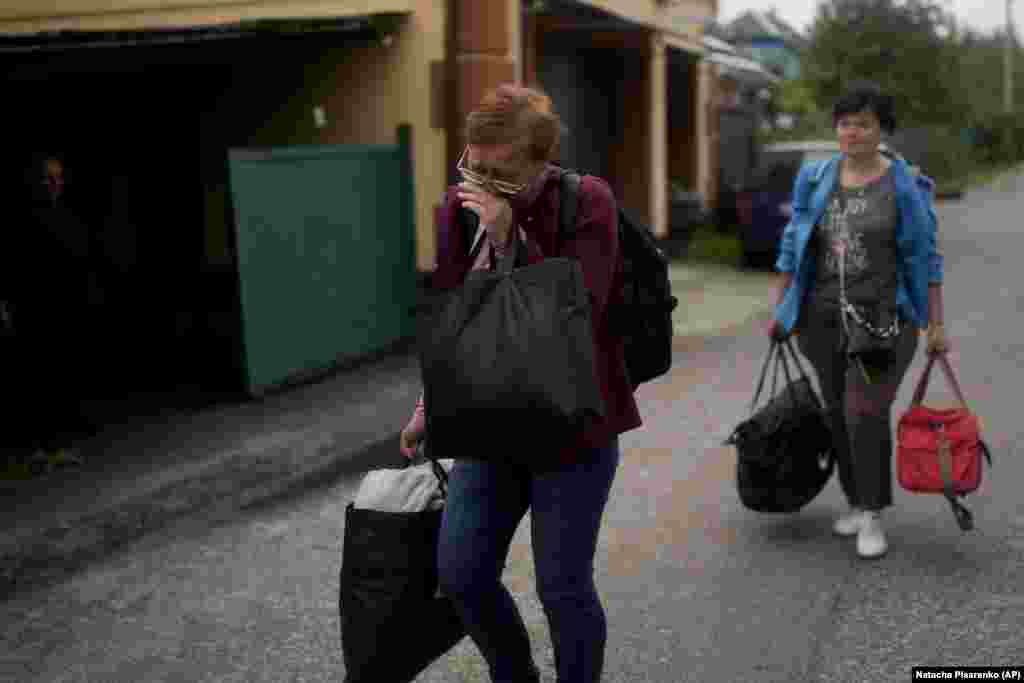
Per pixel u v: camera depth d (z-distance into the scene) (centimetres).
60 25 1112
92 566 471
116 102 1048
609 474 265
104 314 971
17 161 998
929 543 457
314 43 958
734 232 1819
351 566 274
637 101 1566
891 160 437
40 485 570
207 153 1040
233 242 723
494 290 243
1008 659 351
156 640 393
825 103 3297
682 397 743
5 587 450
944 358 443
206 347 909
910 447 432
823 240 444
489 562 263
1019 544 451
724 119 2069
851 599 402
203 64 1012
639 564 445
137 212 1060
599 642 268
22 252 651
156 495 552
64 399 662
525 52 1264
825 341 449
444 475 285
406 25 943
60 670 373
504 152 250
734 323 1053
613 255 256
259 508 543
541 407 234
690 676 347
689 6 1667
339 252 834
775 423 451
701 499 526
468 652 367
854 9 3244
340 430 665
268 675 362
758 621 387
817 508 510
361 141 973
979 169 4847
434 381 245
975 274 1366
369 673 275
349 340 852
